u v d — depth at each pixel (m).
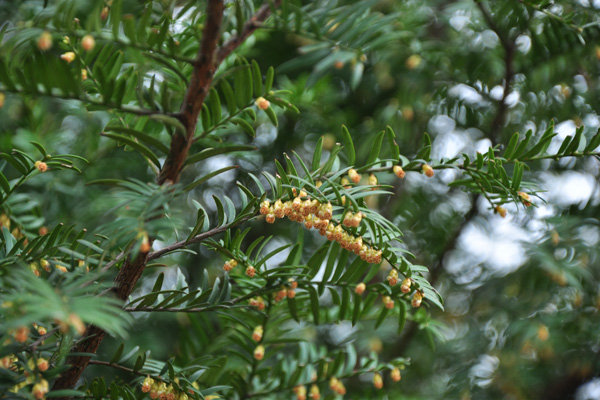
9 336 0.47
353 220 0.51
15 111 0.67
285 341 0.60
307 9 0.53
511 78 0.79
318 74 0.51
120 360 0.53
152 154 0.51
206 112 0.52
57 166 0.53
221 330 0.65
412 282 0.54
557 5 0.71
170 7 0.53
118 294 0.51
